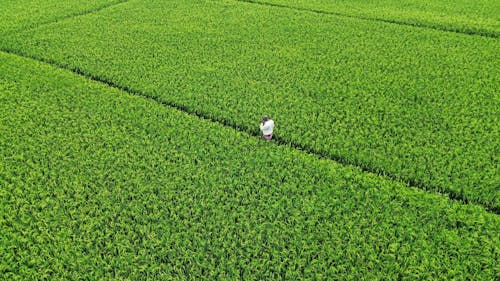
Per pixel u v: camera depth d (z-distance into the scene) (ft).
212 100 55.36
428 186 40.32
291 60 67.00
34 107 54.54
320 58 67.56
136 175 42.14
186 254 33.17
